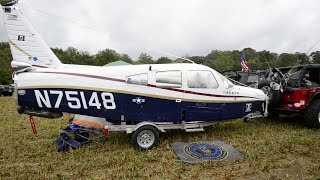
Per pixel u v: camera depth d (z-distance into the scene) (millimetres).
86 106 6000
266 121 8961
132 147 6223
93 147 6344
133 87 6168
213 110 6902
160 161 5395
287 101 7902
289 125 8336
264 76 10070
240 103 7219
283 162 5258
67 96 5898
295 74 8172
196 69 6758
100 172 4980
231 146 6148
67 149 6199
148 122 6230
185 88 6555
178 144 6266
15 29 7629
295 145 6188
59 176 4773
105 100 6059
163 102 6414
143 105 6285
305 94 7645
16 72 5945
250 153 5656
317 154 5672
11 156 5895
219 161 5258
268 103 8070
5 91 29953
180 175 4738
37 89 5793
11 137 7480
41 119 10070
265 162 5184
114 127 6277
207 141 6652
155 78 6344
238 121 8977
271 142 6398
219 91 6906
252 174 4770
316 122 7648
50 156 5844
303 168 4953
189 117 6707
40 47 7746
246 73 12688
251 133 7473
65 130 6531
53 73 5926
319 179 4480
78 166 5230
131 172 4867
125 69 6246
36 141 7066
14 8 7621
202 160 5301
